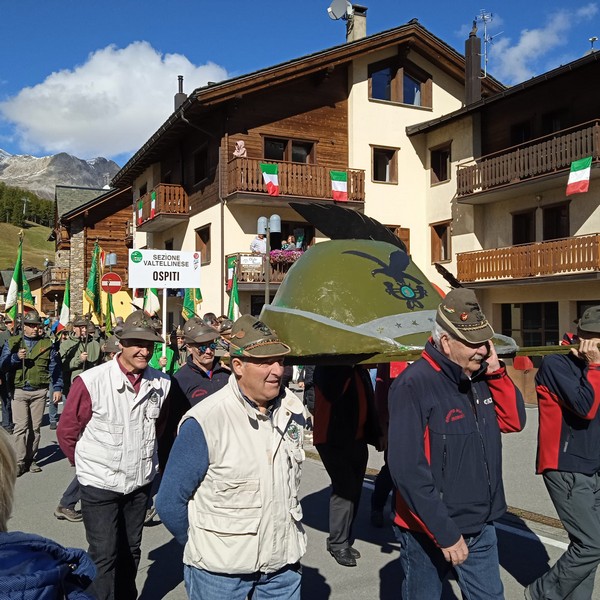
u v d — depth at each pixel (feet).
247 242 68.59
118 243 118.21
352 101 73.61
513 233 66.69
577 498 10.91
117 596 12.22
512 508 19.36
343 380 15.14
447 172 74.90
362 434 15.21
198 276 32.58
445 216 74.33
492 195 65.26
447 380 8.66
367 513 19.47
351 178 71.51
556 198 61.52
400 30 72.95
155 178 90.27
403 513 9.04
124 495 11.91
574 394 10.53
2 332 33.19
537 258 59.98
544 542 16.34
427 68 78.13
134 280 31.19
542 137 58.65
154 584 14.58
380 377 15.19
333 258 12.12
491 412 8.99
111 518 11.71
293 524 8.55
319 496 21.24
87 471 11.67
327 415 15.11
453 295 8.69
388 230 13.71
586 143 53.93
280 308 11.90
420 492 8.15
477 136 69.15
